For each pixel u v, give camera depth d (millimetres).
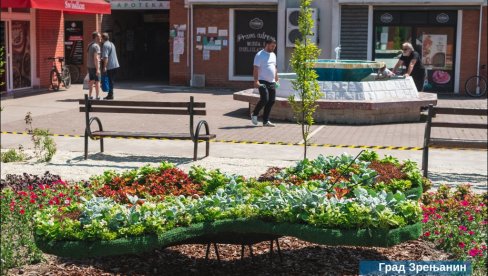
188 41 28172
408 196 7145
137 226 5648
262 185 6973
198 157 12445
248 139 14688
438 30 26203
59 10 24312
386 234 5754
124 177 7391
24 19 24781
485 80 25750
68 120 17438
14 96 23000
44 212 5988
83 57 29609
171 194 6637
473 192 9750
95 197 6242
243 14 27719
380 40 26672
